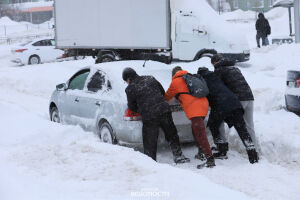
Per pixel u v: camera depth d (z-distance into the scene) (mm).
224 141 9727
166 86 10211
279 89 15703
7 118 11148
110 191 6230
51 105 12922
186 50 21703
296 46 24906
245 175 8492
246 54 22219
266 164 9141
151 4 21109
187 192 6184
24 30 76875
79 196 6035
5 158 8055
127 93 9102
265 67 22828
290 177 8344
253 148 9172
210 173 8648
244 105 9414
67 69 24641
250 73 19344
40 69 24391
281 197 7305
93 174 7055
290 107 11789
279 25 55406
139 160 7797
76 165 7566
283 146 9781
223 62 9555
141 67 10867
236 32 22297
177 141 9391
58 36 25141
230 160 9648
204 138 9078
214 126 9492
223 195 6180
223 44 21797
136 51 22656
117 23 22453
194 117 9102
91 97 10758
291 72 11773
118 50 23234
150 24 21250
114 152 8305
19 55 33000
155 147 9148
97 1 23141
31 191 6242
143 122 9086
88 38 23828
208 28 21766
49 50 33469
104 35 23047
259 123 11273
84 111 10992
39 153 8320
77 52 24859
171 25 21094
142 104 9000
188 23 21656
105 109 10109
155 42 21188
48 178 6883
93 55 24641
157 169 7238
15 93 20828
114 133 9859
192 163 9422
